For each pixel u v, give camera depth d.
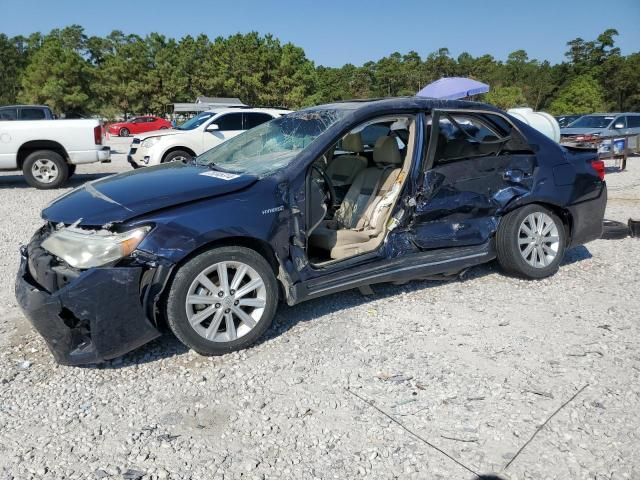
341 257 4.12
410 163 4.23
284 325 4.09
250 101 66.25
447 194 4.38
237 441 2.72
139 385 3.28
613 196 9.91
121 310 3.21
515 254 4.71
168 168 4.47
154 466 2.55
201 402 3.09
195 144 12.49
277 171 3.81
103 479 2.46
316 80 70.50
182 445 2.70
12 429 2.86
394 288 4.82
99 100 62.22
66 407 3.06
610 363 3.42
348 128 4.06
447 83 13.87
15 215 8.72
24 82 59.19
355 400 3.07
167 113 65.38
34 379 3.38
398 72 88.44
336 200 4.99
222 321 3.59
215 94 65.25
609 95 78.12
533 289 4.75
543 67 89.75
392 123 4.57
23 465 2.57
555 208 4.94
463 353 3.60
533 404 2.98
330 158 5.23
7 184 12.65
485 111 4.63
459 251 4.57
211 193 3.53
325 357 3.58
